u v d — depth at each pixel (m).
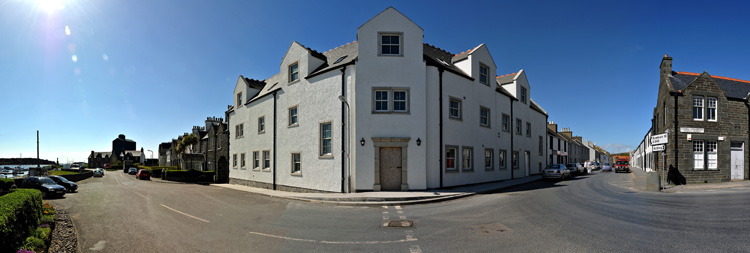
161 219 11.01
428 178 17.41
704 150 19.61
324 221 10.11
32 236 7.20
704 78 20.02
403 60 17.17
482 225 8.89
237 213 11.99
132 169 66.56
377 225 9.36
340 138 17.20
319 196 15.47
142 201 16.52
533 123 30.78
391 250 6.86
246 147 27.97
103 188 27.27
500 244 7.02
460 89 19.81
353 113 16.80
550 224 8.71
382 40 17.42
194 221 10.51
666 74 21.05
